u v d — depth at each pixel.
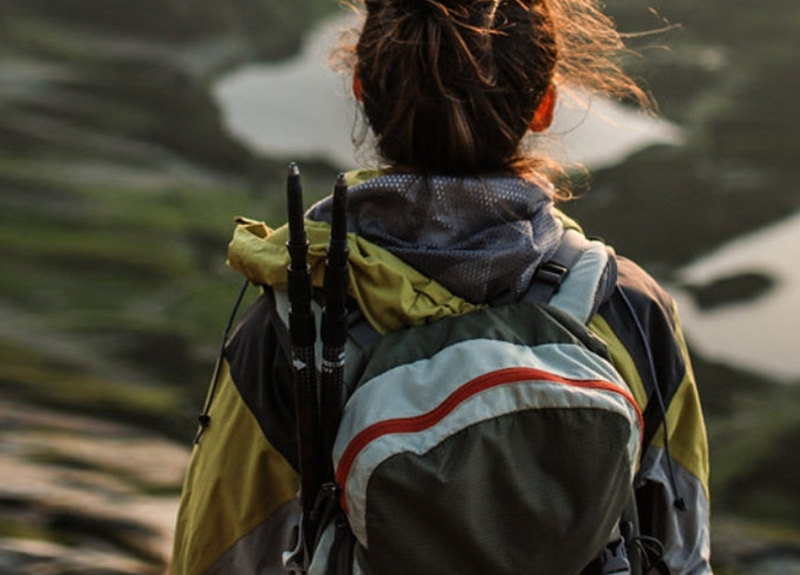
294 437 1.49
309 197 13.04
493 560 1.34
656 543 1.52
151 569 3.85
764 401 8.91
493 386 1.34
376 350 1.41
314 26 18.50
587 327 1.48
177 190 12.34
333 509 1.41
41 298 9.09
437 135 1.48
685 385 1.55
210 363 8.20
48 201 11.31
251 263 1.49
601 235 12.01
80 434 5.83
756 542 5.41
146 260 10.23
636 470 1.52
